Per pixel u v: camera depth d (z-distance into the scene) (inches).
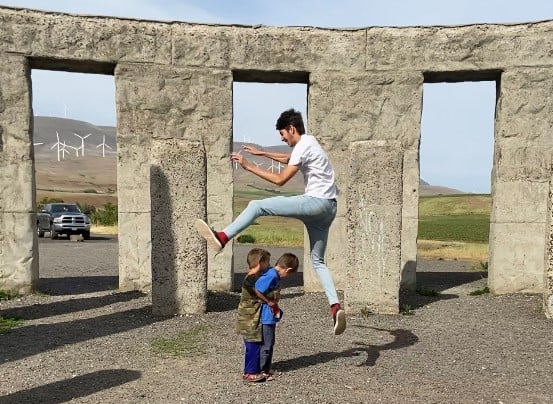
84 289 393.7
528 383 197.5
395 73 384.8
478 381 199.0
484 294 380.8
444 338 259.3
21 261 364.5
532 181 377.7
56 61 371.2
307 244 387.9
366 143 304.5
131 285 378.0
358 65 386.3
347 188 307.6
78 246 766.5
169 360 221.0
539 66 374.6
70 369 208.7
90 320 292.7
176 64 379.2
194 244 303.7
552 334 266.4
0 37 355.9
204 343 246.5
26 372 205.0
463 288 409.4
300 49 385.4
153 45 376.2
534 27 374.6
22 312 312.5
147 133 377.7
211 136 384.5
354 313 307.7
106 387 188.9
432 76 395.5
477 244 872.9
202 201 304.0
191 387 189.2
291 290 397.4
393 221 304.0
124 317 299.6
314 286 388.5
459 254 689.6
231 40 382.6
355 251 307.0
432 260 627.5
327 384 193.8
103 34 369.4
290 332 269.6
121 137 374.0
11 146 361.7
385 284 307.0
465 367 215.3
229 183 386.3
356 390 188.1
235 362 218.4
